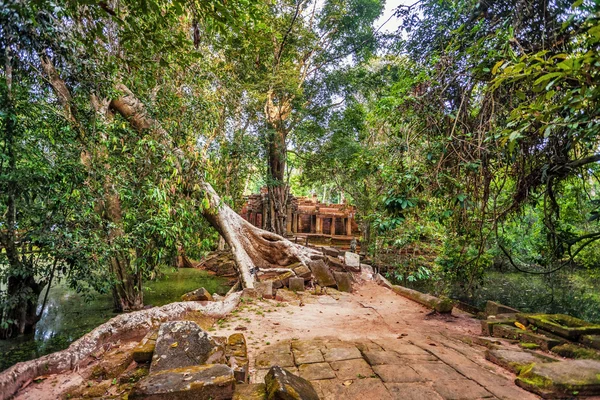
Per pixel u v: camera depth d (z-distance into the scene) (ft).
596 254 23.22
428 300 21.53
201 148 28.63
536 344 12.31
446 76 15.56
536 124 12.66
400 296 25.45
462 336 14.65
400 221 15.83
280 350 12.02
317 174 46.96
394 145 17.51
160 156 20.68
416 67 17.26
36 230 14.42
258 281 26.00
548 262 20.48
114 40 18.84
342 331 15.61
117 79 19.34
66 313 22.08
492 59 12.79
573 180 17.49
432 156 15.80
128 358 10.43
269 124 42.06
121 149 20.07
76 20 14.12
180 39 13.01
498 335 14.17
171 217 21.88
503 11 14.05
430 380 9.37
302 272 27.25
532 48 11.64
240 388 7.98
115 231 20.88
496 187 16.43
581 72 6.59
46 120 14.70
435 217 17.80
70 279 18.75
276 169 47.03
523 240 25.39
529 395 8.59
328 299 23.41
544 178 13.80
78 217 15.89
